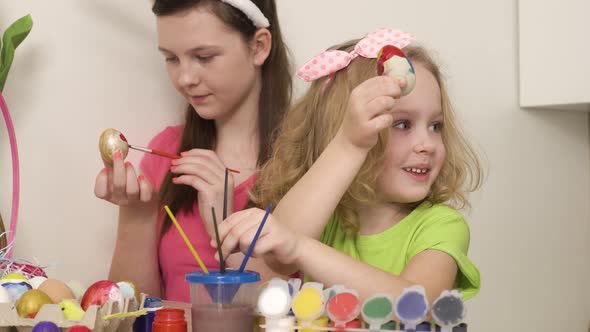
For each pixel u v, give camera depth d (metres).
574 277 2.07
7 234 1.26
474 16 1.83
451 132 1.12
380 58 0.90
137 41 1.48
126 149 1.22
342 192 0.92
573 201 2.07
